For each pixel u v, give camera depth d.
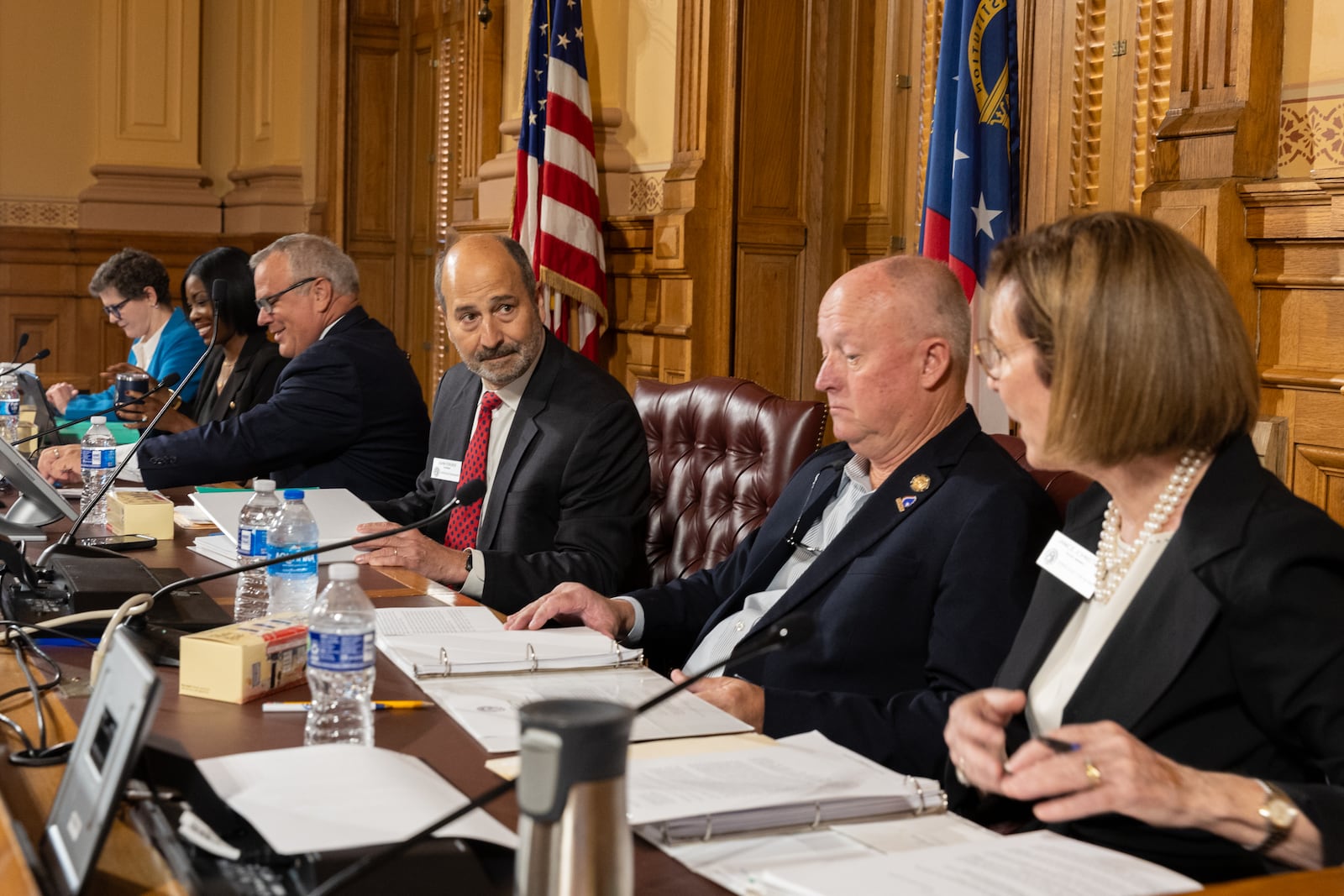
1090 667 1.34
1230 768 1.28
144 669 1.01
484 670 1.62
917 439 1.98
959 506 1.86
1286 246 2.76
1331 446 2.71
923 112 3.92
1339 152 2.68
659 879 1.05
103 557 2.03
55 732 1.35
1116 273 1.25
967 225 3.28
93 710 1.09
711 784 1.21
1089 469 1.32
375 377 3.54
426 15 7.23
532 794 0.82
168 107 8.24
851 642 1.88
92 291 5.12
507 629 1.85
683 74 4.43
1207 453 1.32
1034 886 1.00
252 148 8.42
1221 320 1.25
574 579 2.49
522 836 0.83
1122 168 3.34
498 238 2.77
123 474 3.40
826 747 1.36
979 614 1.76
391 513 2.94
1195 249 1.27
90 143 8.13
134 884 0.99
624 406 2.73
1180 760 1.29
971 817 1.51
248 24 8.39
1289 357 2.78
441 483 2.94
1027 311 1.29
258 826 1.03
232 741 1.33
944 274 1.99
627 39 4.91
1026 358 1.31
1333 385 2.65
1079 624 1.45
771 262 4.39
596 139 4.91
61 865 0.98
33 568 1.92
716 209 4.35
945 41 3.34
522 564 2.43
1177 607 1.29
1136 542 1.38
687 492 2.83
